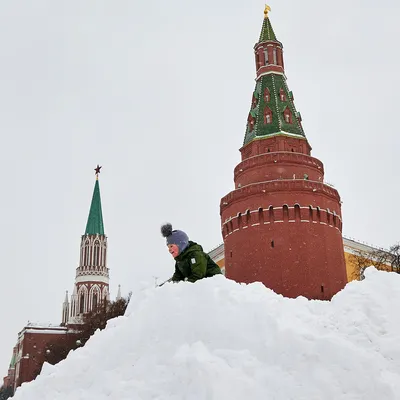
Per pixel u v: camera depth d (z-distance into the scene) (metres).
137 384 7.93
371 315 8.51
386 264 66.56
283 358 7.67
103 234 135.62
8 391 135.00
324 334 8.14
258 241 56.56
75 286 129.62
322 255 56.06
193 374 7.48
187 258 10.59
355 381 7.15
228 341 8.19
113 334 9.33
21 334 123.50
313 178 61.47
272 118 64.12
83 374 8.75
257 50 69.44
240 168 62.75
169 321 8.84
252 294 9.22
